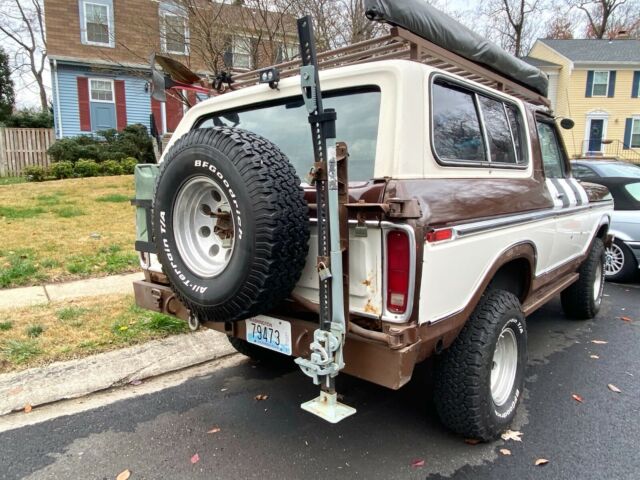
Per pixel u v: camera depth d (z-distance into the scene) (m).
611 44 30.09
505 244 3.06
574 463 2.84
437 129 2.77
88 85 20.16
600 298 5.59
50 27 19.30
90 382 3.72
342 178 2.29
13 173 18.14
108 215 9.54
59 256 6.77
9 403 3.42
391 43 3.10
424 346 2.45
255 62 9.27
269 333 2.79
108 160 17.17
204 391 3.73
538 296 4.08
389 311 2.33
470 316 2.90
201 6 9.42
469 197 2.73
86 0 19.34
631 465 2.83
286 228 2.34
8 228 8.18
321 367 2.35
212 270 2.67
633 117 28.95
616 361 4.31
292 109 3.19
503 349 3.15
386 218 2.27
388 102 2.54
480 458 2.88
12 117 21.80
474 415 2.84
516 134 3.69
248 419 3.33
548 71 29.42
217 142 2.48
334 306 2.31
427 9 2.91
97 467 2.81
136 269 6.46
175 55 11.33
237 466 2.82
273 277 2.37
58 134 19.98
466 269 2.66
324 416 2.34
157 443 3.05
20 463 2.83
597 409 3.46
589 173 8.04
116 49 18.78
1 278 5.75
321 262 2.30
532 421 3.29
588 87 28.97
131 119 20.97
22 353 4.02
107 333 4.47
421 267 2.31
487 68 3.62
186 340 4.51
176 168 2.67
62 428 3.20
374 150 2.67
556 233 3.95
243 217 2.36
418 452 2.95
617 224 6.89
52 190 12.28
